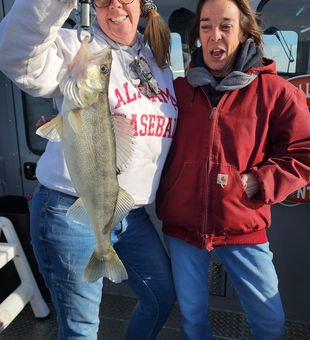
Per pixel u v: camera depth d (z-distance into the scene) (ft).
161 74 7.01
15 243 9.80
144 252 7.24
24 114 10.12
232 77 6.41
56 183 6.15
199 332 7.14
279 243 9.31
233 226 6.63
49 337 9.39
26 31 4.75
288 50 8.52
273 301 6.84
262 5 8.40
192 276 7.01
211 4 6.43
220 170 6.52
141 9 6.86
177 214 6.90
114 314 9.96
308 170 6.45
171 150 7.02
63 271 6.22
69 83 4.73
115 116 5.74
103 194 5.30
